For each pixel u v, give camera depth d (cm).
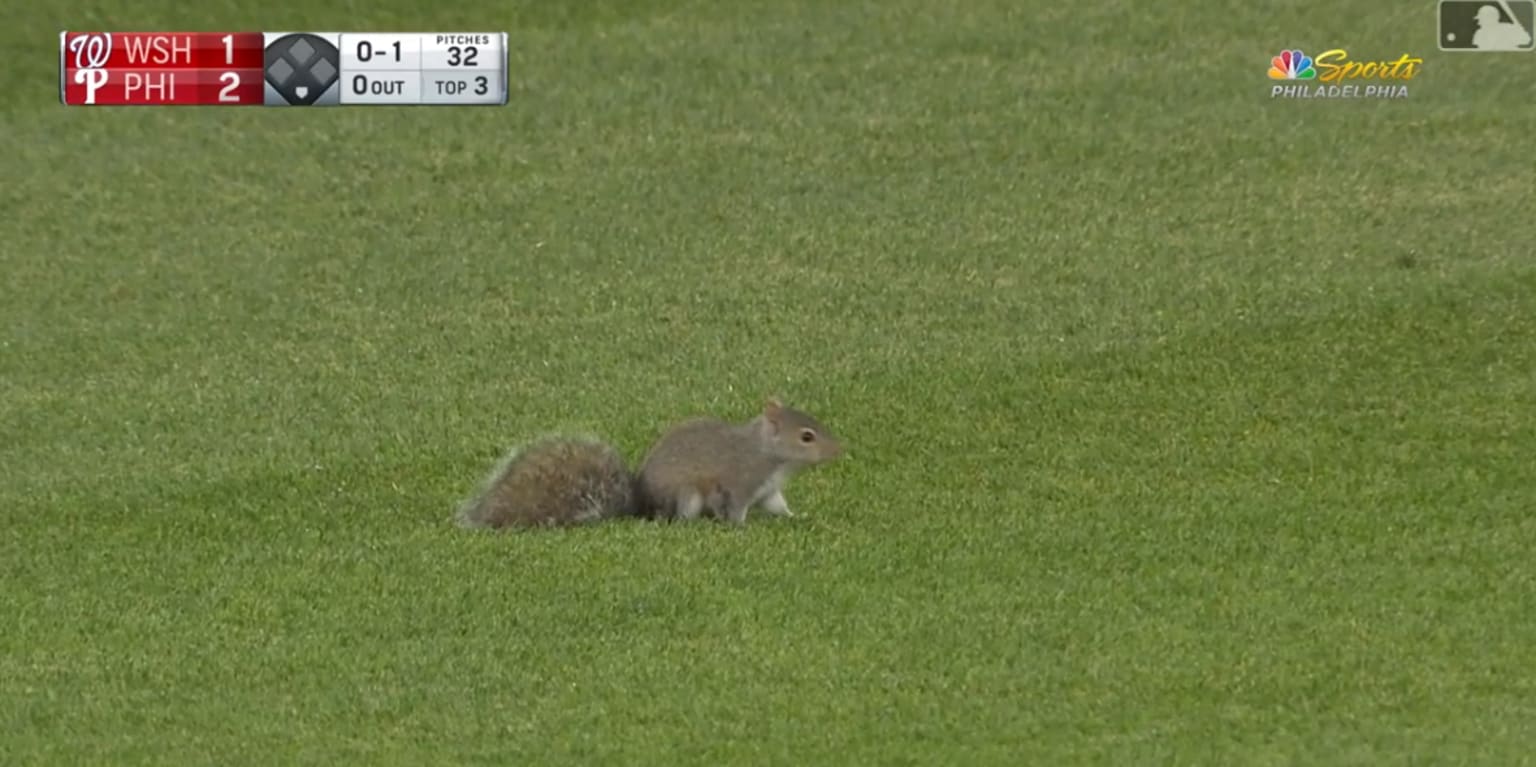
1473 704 4000
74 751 3919
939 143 9100
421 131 9475
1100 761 3734
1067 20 10556
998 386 6412
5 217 8662
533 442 5481
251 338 7344
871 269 7731
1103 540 5041
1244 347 6656
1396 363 6438
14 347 7319
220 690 4222
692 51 10319
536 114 9625
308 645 4447
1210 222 8062
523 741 3906
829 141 9181
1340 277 7306
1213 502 5344
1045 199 8419
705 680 4184
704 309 7406
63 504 5681
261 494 5694
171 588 4878
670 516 5209
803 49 10312
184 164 9188
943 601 4603
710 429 5231
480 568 4856
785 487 5559
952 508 5341
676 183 8788
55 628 4631
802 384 6531
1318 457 5706
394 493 5647
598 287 7700
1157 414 6116
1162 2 10744
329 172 9075
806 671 4212
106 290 7900
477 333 7275
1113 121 9269
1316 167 8631
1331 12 10494
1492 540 5000
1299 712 3972
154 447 6244
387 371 6925
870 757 3784
